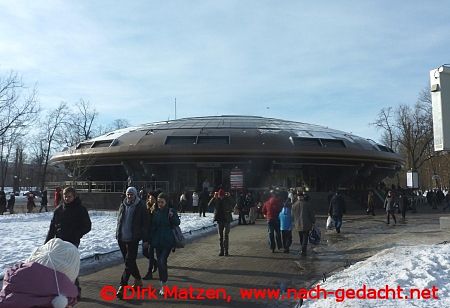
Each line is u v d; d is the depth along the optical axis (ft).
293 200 64.69
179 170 134.41
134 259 27.61
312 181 139.03
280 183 136.56
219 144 127.03
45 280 9.41
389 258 33.71
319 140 133.80
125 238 27.37
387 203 78.38
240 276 33.01
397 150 244.01
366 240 53.26
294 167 136.87
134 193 27.73
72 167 141.79
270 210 46.03
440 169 234.38
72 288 9.86
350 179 140.67
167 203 29.25
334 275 30.55
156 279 31.99
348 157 132.05
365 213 112.88
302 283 30.66
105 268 36.14
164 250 28.30
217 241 54.24
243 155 126.31
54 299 9.35
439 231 60.29
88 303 25.39
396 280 25.72
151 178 132.16
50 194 151.12
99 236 53.72
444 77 37.86
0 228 63.87
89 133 215.31
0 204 106.11
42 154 225.15
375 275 27.86
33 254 10.18
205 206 94.17
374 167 143.84
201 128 136.46
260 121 151.53
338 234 61.72
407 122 208.23
